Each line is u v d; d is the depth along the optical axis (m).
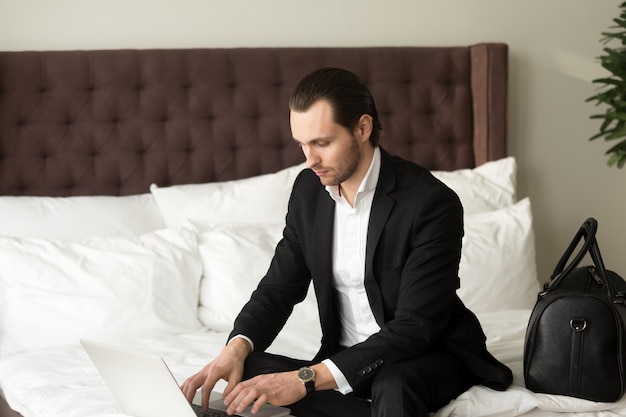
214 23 4.38
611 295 2.57
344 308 2.58
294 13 4.48
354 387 2.28
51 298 3.43
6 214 3.81
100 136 4.15
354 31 4.59
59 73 4.09
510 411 2.39
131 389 2.21
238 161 4.32
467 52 4.61
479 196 4.27
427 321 2.35
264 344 2.56
